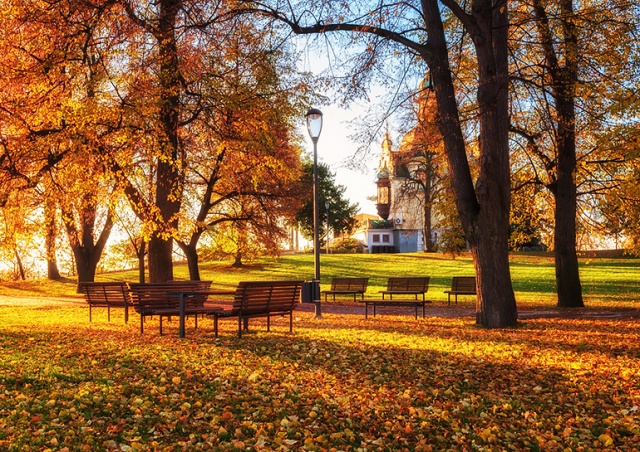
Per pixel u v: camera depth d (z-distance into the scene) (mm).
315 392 8016
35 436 6043
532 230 28828
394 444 6137
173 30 17703
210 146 23250
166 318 18250
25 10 16062
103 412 6949
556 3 18094
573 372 9695
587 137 21828
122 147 18375
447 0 15930
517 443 6262
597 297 30609
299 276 50156
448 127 16375
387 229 78375
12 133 17141
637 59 16062
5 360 9711
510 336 14070
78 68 17484
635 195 17188
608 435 6383
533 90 19891
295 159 31734
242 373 8992
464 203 16453
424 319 19391
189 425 6527
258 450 5746
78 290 37594
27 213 24359
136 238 30891
